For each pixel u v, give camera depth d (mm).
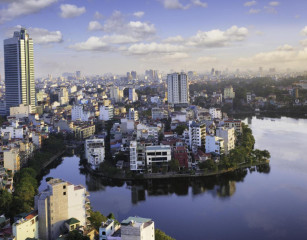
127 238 149875
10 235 171125
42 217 182250
